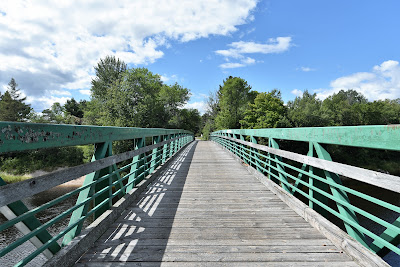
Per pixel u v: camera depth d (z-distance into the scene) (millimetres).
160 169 5594
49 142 1480
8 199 1168
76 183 19578
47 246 1468
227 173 5758
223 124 40062
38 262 6457
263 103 34094
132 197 3391
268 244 2107
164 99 45312
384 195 14617
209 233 2346
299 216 2850
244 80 42094
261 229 2449
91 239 2057
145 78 37531
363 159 34562
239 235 2301
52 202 1521
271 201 3473
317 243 2127
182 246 2068
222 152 11375
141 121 32625
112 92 31062
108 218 2471
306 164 2707
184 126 49500
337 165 2004
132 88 31531
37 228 1391
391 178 1463
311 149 2633
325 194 2270
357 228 1802
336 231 2113
